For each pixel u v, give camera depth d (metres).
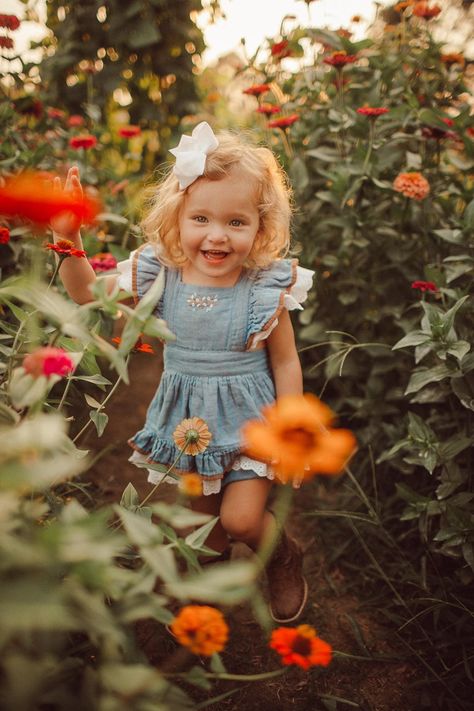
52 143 2.64
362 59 2.56
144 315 0.85
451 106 2.41
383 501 1.90
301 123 2.42
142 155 3.77
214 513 1.48
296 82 2.56
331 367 2.11
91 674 0.75
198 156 1.29
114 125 3.82
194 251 1.35
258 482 1.36
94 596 0.75
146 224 1.47
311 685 1.38
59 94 3.46
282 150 2.42
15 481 0.63
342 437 0.89
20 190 0.86
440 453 1.48
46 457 0.84
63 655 0.86
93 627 0.66
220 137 1.41
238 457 1.37
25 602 0.59
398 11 2.44
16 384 0.81
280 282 1.40
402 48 2.49
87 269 1.35
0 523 0.69
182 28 3.54
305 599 1.55
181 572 1.52
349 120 2.17
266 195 1.39
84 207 0.90
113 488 2.01
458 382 1.48
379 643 1.51
